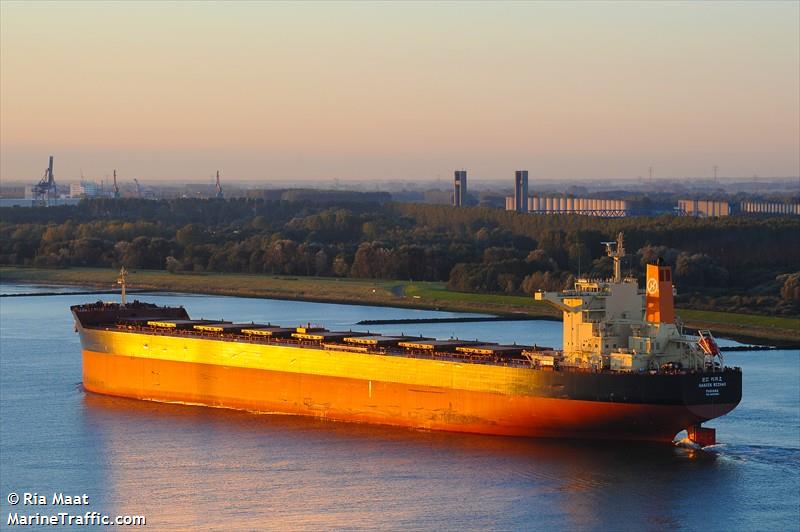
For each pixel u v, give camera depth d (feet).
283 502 639.35
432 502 636.48
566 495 645.92
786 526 599.57
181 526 603.26
